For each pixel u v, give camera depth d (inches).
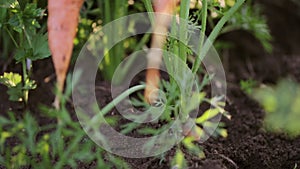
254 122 62.5
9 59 64.6
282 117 63.6
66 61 46.4
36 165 48.8
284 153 56.4
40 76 64.7
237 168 51.6
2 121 50.0
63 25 45.8
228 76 77.7
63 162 48.3
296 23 91.8
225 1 58.7
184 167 47.2
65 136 54.7
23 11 50.4
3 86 63.4
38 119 60.1
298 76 79.0
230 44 84.2
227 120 62.1
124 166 48.2
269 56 84.6
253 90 71.5
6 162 49.0
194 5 57.1
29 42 52.4
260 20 72.8
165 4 48.7
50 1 45.7
